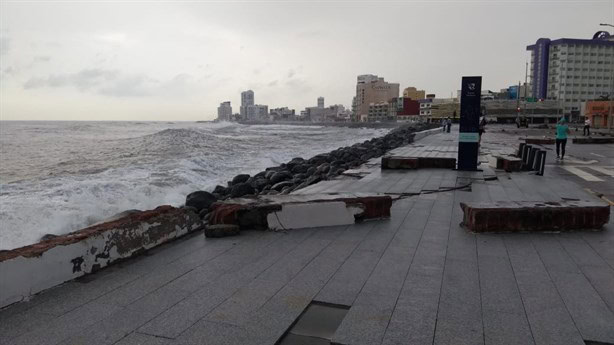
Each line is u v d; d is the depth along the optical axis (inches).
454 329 137.1
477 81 557.6
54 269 170.9
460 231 259.6
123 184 577.6
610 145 1107.3
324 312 151.1
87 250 184.9
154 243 222.4
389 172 566.6
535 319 143.9
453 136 1658.5
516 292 167.0
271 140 2121.1
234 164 952.9
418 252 218.4
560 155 809.5
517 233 253.1
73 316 147.0
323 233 253.8
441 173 547.5
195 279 180.9
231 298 161.8
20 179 682.8
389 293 166.1
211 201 430.0
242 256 211.5
